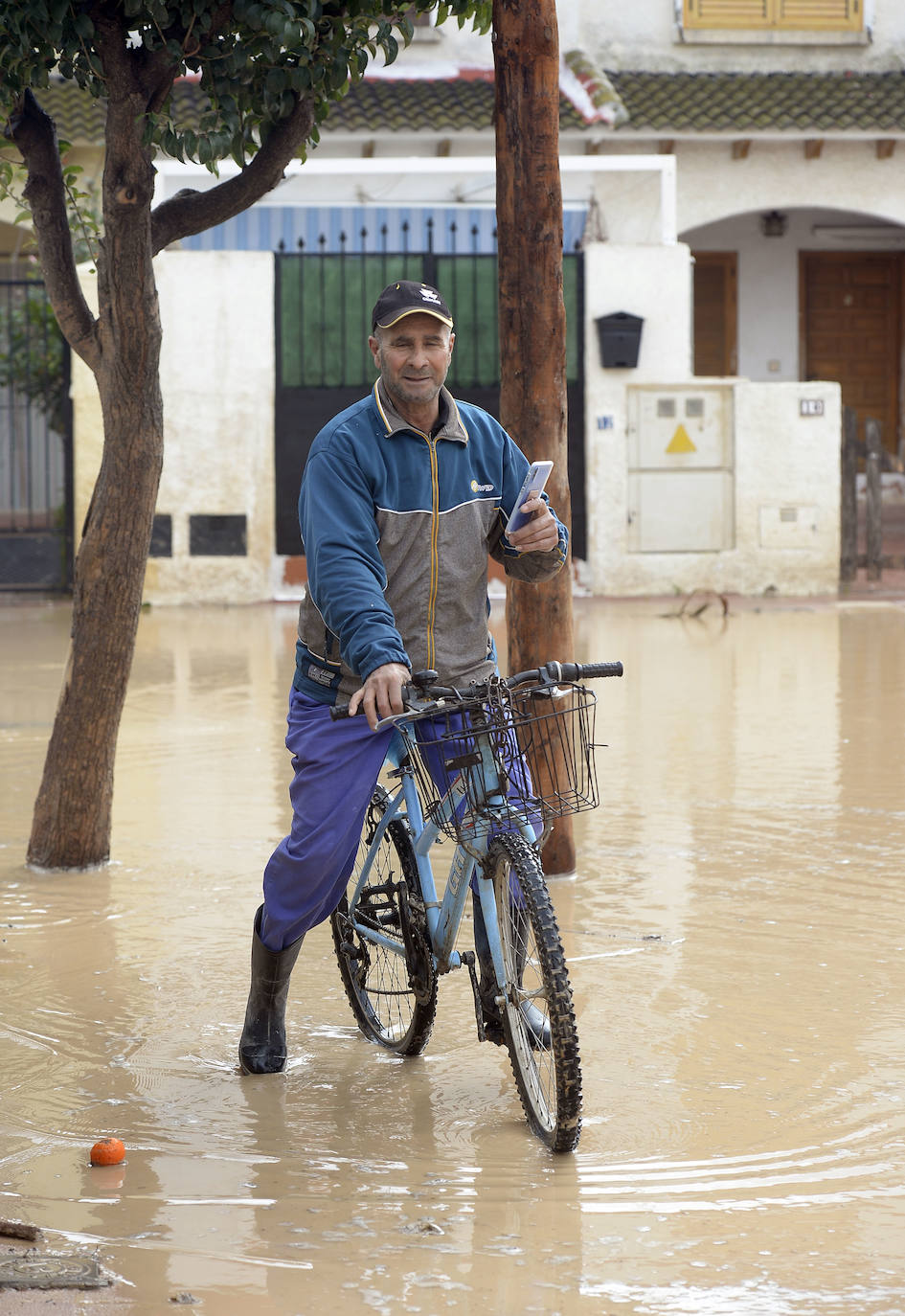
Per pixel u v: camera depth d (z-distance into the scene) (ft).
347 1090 13.12
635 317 56.70
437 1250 9.97
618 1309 9.18
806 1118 12.21
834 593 58.34
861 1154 11.50
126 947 17.29
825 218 86.63
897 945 16.88
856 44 74.84
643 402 57.82
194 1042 14.37
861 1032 14.19
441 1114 12.52
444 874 18.89
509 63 19.27
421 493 12.87
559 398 19.79
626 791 24.95
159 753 28.53
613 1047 13.91
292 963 13.52
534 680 12.13
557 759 19.62
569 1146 11.49
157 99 18.70
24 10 17.12
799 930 17.48
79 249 22.24
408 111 67.15
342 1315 9.11
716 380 57.82
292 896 13.06
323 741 12.92
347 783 12.80
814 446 57.98
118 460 19.57
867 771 26.23
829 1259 9.82
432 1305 9.24
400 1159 11.53
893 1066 13.32
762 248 86.74
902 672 37.70
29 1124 12.32
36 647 44.11
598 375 57.57
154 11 17.30
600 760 27.37
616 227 69.62
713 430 58.03
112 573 19.97
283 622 50.78
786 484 58.03
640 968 16.19
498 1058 13.93
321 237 55.83
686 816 23.24
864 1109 12.36
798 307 87.10
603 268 57.41
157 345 19.39
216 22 18.03
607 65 74.64
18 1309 9.16
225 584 56.34
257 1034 13.57
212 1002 15.49
